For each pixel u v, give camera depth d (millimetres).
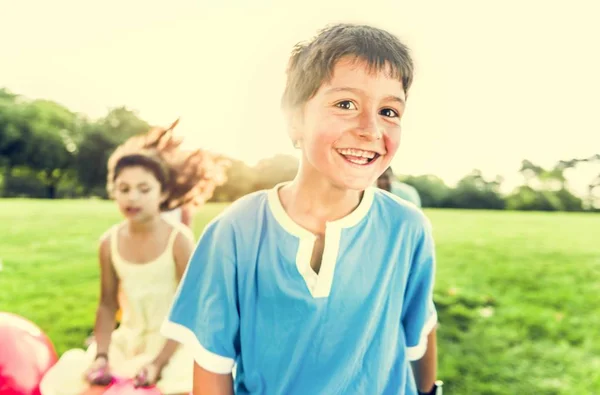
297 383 1111
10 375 2338
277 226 1095
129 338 2715
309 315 1077
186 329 1166
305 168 1080
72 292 6520
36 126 37406
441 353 4246
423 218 1220
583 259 9188
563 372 3979
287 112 1104
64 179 38312
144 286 2727
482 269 8062
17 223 14688
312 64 1025
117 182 2693
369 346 1148
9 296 6277
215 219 1188
